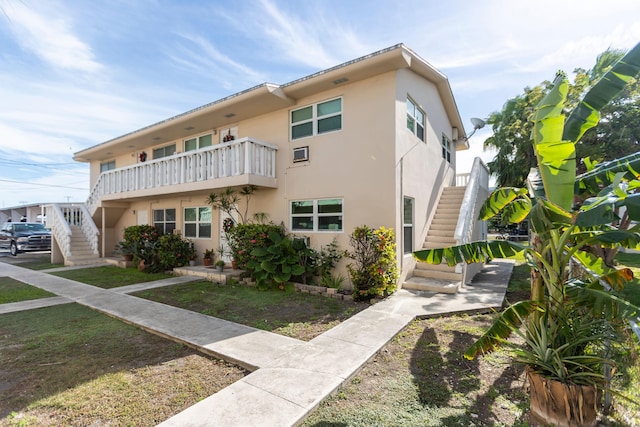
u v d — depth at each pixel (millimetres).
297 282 8852
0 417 3090
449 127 14094
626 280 2840
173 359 4410
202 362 4309
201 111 10484
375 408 3203
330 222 8961
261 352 4441
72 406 3266
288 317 6176
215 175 9812
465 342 4938
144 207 14703
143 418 3059
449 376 3875
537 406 3000
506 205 4512
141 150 15094
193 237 12602
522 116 14938
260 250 8680
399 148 8203
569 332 3090
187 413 3014
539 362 3062
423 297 7348
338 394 3467
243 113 10492
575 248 3076
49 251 21141
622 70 3143
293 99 9664
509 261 14094
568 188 2904
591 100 3281
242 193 10344
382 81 8242
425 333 5320
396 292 7816
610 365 3000
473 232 9617
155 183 11805
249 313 6453
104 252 15180
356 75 8320
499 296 7410
